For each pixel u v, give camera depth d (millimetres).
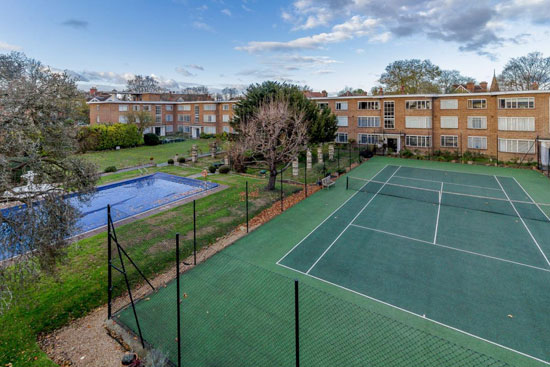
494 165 35188
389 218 19391
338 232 17484
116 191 26828
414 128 43438
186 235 17219
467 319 10312
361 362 8531
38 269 10258
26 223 9578
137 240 16500
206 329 10023
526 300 11211
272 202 22984
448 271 13273
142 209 21828
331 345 9203
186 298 11742
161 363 7906
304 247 15781
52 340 9781
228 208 21547
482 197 23297
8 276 9633
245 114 34312
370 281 12664
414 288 12125
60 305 11367
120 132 49719
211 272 13578
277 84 36094
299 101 34156
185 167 36219
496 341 9305
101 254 14969
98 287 12469
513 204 21484
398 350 8961
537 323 10031
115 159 40719
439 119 41844
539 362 8508
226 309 11023
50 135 10523
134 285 12727
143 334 9891
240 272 13539
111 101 61094
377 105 46312
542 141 33438
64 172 11023
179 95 82750
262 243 16328
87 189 11430
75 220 11180
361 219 19344
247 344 9352
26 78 9711
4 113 9039
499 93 36594
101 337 9906
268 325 10156
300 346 9188
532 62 52062
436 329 9859
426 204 21875
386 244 15883
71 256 14570
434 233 17062
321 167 33312
